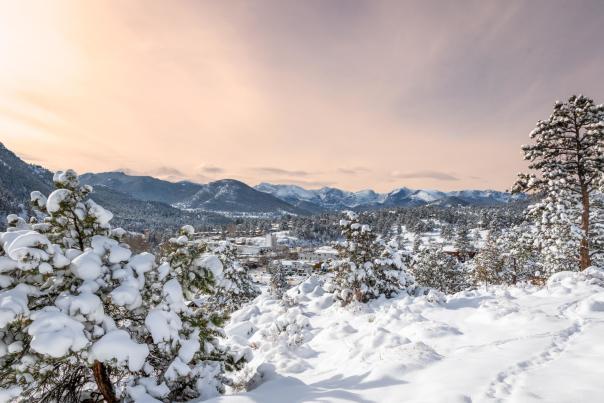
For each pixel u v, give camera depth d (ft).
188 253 20.47
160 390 16.94
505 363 17.40
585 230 62.44
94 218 18.74
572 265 66.54
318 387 18.38
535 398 13.26
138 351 15.89
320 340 35.94
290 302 58.75
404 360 19.44
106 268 17.08
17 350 14.52
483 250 139.23
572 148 63.52
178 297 18.89
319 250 499.10
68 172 18.70
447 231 489.67
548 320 25.21
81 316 15.31
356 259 54.44
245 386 21.91
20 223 18.61
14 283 15.57
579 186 63.93
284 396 17.30
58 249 16.20
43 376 15.94
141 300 17.47
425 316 33.83
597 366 15.84
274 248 549.13
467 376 16.02
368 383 17.44
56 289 16.44
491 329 26.11
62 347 13.87
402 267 55.98
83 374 18.76
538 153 63.98
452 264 160.35
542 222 63.52
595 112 60.13
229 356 21.79
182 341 18.28
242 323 43.45
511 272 127.75
